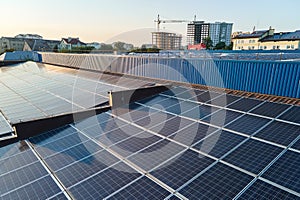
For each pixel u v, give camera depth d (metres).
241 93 16.34
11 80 38.91
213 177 8.02
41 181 9.29
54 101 21.64
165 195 7.47
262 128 10.86
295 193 6.78
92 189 8.27
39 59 58.09
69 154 11.21
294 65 13.73
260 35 71.75
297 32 64.38
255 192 7.05
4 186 9.41
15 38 144.88
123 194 7.78
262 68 15.31
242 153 9.17
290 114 11.85
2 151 12.66
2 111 20.66
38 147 12.58
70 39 122.56
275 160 8.41
